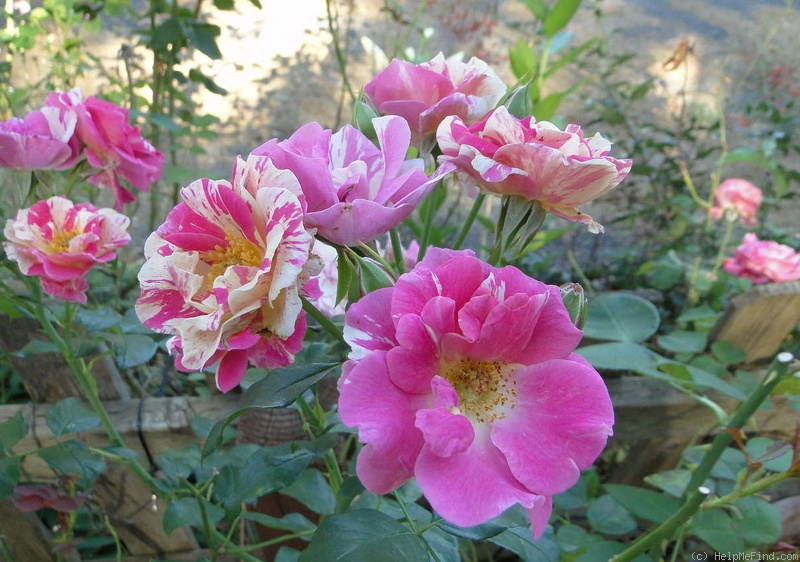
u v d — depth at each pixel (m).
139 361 0.33
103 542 0.46
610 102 0.90
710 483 0.37
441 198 0.36
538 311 0.18
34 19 0.61
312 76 1.15
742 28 1.44
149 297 0.20
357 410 0.17
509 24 0.93
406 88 0.26
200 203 0.19
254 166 0.18
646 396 0.45
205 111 1.05
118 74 0.68
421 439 0.17
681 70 1.28
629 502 0.36
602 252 0.88
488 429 0.18
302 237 0.17
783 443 0.25
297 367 0.21
